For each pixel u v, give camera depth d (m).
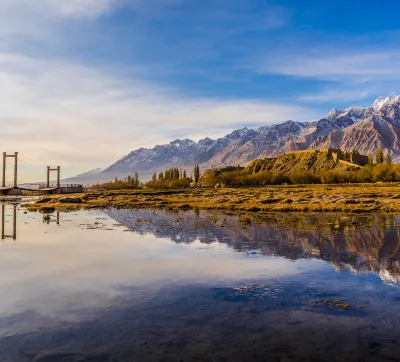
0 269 14.18
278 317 9.24
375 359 7.14
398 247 18.72
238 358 7.20
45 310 9.73
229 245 19.52
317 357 7.24
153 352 7.45
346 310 9.70
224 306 10.04
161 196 82.75
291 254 17.05
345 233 23.75
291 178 187.00
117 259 16.00
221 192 101.44
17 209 49.53
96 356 7.29
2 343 7.86
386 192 81.88
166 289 11.58
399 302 10.30
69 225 29.33
